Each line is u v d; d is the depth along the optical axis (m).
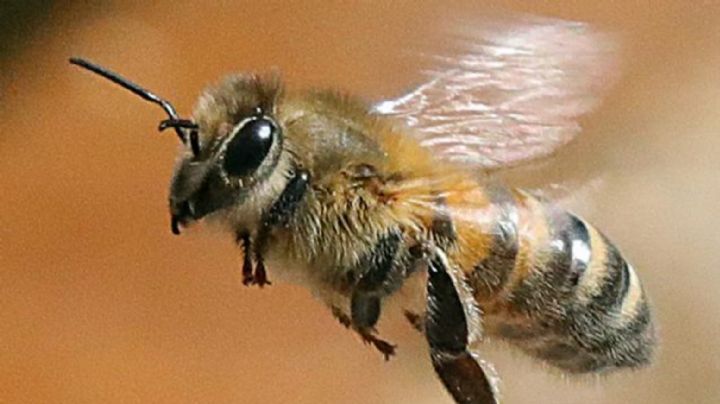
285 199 0.08
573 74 0.08
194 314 0.12
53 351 0.11
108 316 0.12
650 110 0.12
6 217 0.12
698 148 0.12
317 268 0.08
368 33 0.13
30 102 0.13
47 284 0.12
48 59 0.14
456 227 0.08
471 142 0.08
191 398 0.11
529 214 0.08
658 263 0.11
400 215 0.08
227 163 0.08
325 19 0.13
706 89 0.12
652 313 0.08
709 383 0.11
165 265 0.12
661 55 0.13
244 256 0.08
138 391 0.11
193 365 0.11
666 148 0.12
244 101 0.08
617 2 0.13
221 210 0.08
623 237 0.11
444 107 0.08
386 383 0.11
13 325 0.12
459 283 0.08
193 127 0.08
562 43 0.08
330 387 0.11
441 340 0.08
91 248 0.12
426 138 0.08
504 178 0.08
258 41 0.13
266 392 0.11
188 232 0.08
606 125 0.12
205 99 0.08
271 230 0.08
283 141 0.08
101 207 0.12
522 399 0.11
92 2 0.14
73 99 0.13
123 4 0.14
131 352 0.11
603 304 0.08
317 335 0.11
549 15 0.13
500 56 0.08
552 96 0.08
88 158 0.13
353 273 0.08
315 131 0.08
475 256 0.08
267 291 0.12
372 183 0.08
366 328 0.08
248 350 0.11
